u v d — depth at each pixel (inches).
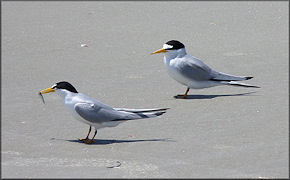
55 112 502.9
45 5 908.6
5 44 730.2
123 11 876.0
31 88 575.8
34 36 762.8
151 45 730.2
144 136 433.1
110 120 421.7
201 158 378.9
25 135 438.6
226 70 627.5
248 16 842.8
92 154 391.9
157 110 434.0
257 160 372.8
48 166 368.5
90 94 553.3
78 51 706.8
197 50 706.2
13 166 368.5
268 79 592.1
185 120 470.9
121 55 691.4
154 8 887.1
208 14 854.5
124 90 565.9
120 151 397.7
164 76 618.8
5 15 853.8
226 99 531.8
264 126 443.2
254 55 681.6
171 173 353.1
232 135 425.1
